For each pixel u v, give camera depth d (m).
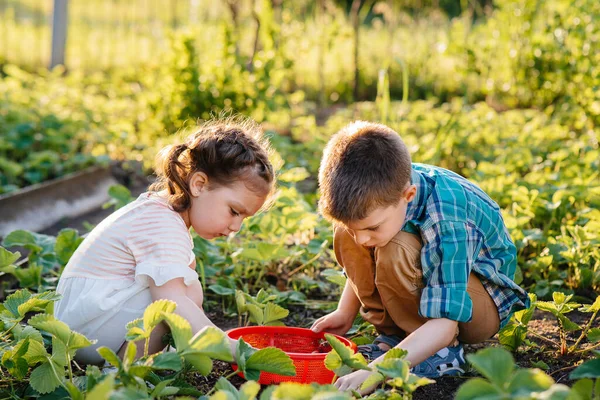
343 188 2.21
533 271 3.39
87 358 2.40
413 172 2.38
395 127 5.32
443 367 2.46
